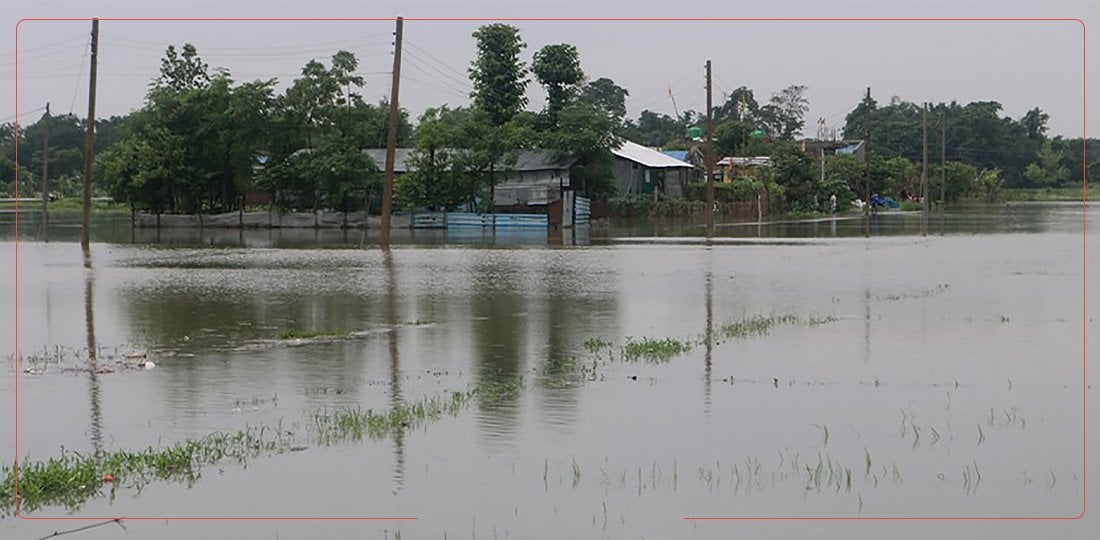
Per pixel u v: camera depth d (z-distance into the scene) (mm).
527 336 18406
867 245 41938
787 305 22516
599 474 10234
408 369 15422
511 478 10125
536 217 53125
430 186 56844
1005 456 10812
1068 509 9219
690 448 11125
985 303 22781
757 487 9867
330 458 10766
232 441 11391
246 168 58375
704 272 30047
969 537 8586
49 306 22484
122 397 13539
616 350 16969
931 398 13422
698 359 16109
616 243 43750
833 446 11203
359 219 56281
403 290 25422
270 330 19172
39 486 9781
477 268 31469
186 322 20156
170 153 56906
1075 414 12547
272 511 9227
